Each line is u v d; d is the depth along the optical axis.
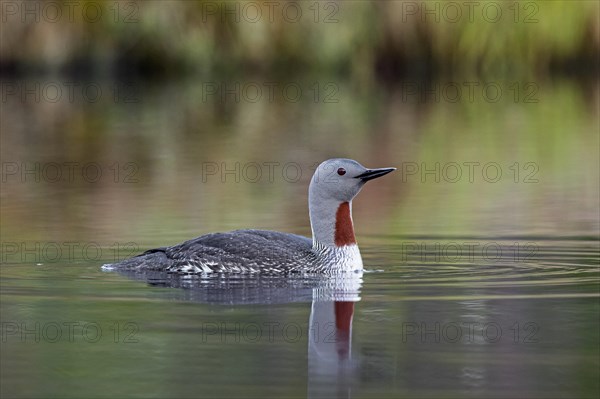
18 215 16.17
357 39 37.06
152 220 15.73
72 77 37.47
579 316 9.79
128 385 7.96
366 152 23.12
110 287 11.27
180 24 37.38
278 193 18.44
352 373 8.20
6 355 8.73
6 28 36.41
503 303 10.36
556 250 13.28
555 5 36.44
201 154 23.12
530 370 8.23
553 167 21.28
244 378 8.09
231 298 10.75
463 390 7.81
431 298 10.66
